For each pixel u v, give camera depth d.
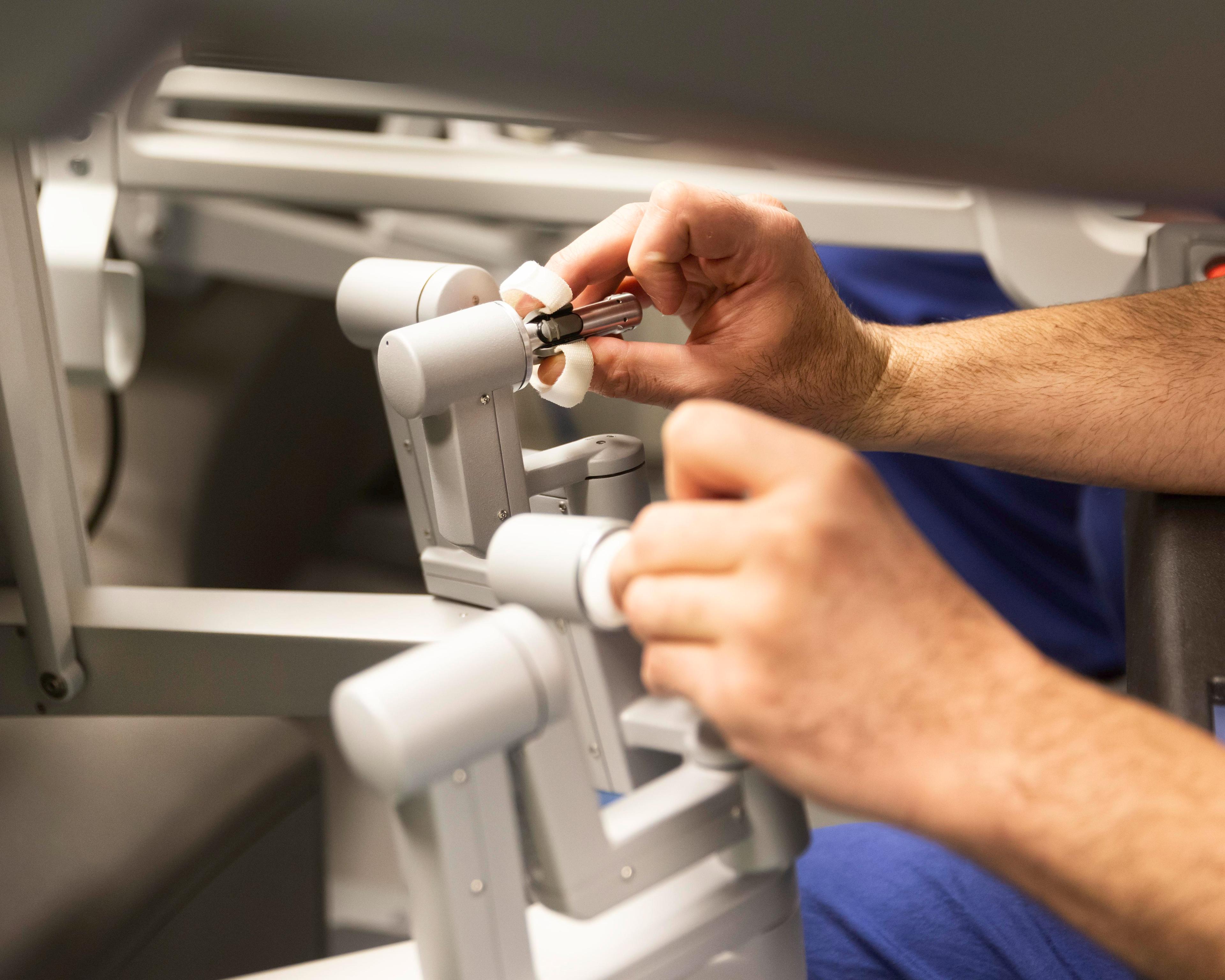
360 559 1.95
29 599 0.89
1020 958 0.70
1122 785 0.35
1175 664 0.64
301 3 0.12
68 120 0.14
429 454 0.74
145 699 0.93
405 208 1.40
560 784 0.44
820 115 0.13
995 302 1.53
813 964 0.71
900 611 0.34
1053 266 1.27
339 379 1.86
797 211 1.32
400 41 0.12
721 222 0.80
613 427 2.14
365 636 0.86
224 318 1.76
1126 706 0.38
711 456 0.34
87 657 0.93
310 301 1.79
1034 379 0.89
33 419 0.86
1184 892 0.34
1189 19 0.12
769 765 0.36
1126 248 1.26
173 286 1.75
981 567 1.54
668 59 0.12
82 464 1.63
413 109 0.40
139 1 0.12
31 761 0.91
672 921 0.50
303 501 1.86
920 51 0.12
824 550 0.33
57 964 0.75
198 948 0.88
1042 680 0.36
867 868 0.77
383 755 0.36
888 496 0.35
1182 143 0.14
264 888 0.96
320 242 1.67
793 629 0.33
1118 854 0.34
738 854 0.53
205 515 1.72
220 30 0.13
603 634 0.58
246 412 1.75
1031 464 0.90
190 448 1.71
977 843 0.35
